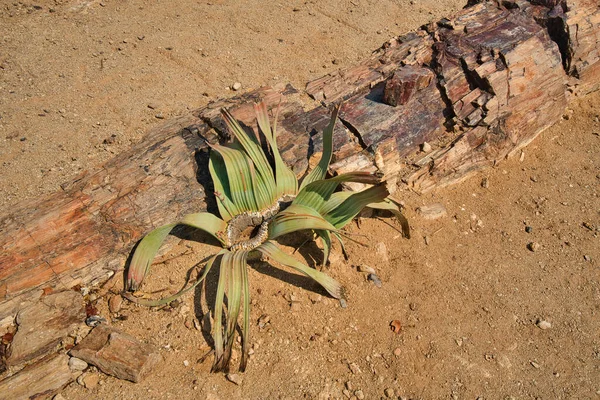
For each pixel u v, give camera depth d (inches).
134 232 74.6
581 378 69.1
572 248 81.4
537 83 91.4
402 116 87.1
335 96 91.0
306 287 73.5
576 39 94.7
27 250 71.2
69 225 73.4
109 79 103.1
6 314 68.4
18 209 75.0
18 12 118.1
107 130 93.4
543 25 96.7
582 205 86.7
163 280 73.4
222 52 110.2
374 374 68.0
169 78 103.8
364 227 80.2
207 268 68.7
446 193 86.4
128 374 64.9
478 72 88.0
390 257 78.0
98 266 72.7
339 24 119.3
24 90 100.2
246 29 116.7
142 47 111.0
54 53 108.3
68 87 101.1
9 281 69.5
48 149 90.0
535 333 72.6
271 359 68.2
